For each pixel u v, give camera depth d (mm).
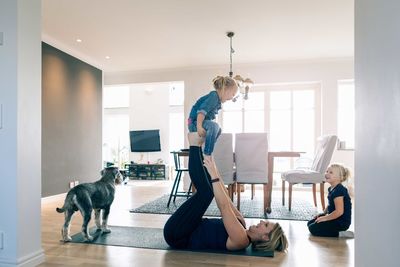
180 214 2309
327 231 2670
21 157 1907
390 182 1016
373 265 1181
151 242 2500
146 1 3305
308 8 3502
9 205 1882
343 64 5480
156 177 8320
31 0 2018
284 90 6051
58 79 4797
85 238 2525
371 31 1192
